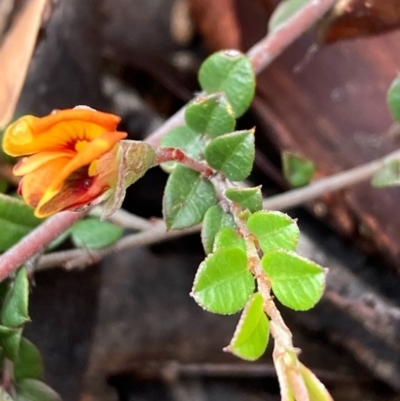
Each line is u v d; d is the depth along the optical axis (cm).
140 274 17
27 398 11
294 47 15
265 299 9
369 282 15
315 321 16
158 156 9
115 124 8
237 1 15
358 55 15
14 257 10
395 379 16
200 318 17
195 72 17
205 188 10
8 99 11
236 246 9
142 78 17
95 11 15
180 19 17
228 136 10
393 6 13
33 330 13
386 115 14
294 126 15
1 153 12
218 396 16
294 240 9
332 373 16
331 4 12
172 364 16
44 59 14
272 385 16
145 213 16
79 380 14
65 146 8
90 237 12
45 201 8
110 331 17
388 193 14
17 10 11
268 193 16
